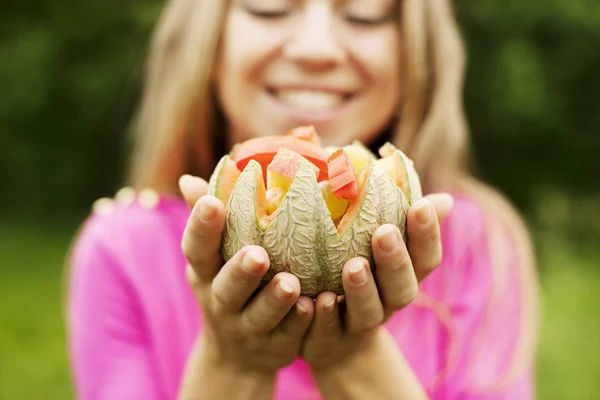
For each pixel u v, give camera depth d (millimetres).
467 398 2254
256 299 1520
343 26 2273
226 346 1720
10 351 5270
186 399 1783
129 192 2740
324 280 1496
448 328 2352
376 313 1515
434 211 1487
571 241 7922
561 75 9453
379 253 1432
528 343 2404
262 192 1482
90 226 2568
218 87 2506
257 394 1752
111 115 9719
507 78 8539
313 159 1530
